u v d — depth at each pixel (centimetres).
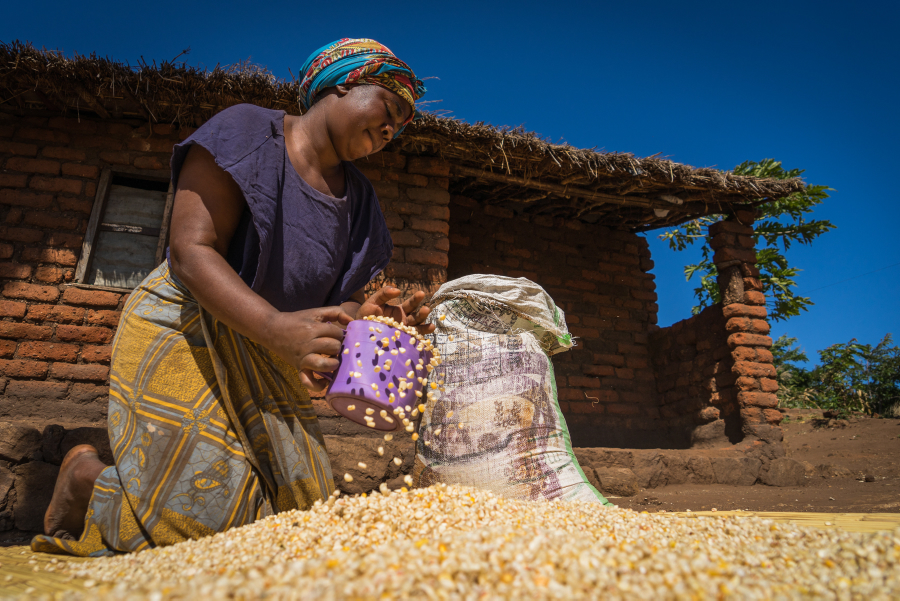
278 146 193
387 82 196
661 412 727
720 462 509
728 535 136
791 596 84
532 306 273
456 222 690
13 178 450
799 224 1130
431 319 279
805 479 531
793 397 1495
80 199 460
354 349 161
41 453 309
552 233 742
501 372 250
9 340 413
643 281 777
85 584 109
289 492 176
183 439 164
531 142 525
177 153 177
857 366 1516
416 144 514
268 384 187
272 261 189
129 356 175
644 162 580
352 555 103
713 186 616
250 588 79
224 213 177
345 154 206
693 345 690
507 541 104
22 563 142
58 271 440
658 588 86
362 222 229
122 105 468
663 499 415
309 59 208
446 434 244
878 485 483
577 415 692
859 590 90
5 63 421
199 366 174
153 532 155
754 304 644
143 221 480
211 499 160
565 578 87
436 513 141
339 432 430
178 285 182
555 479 224
